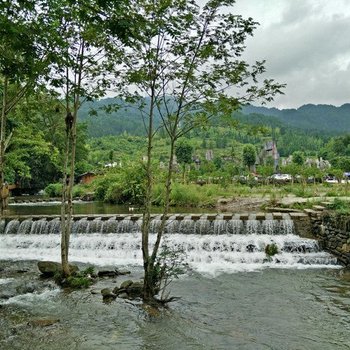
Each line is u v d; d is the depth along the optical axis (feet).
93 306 33.19
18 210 101.09
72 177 41.09
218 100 33.53
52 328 28.48
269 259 49.39
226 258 49.98
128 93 36.04
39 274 45.03
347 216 47.73
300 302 34.35
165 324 29.25
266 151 265.75
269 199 96.07
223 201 100.58
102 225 62.59
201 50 31.94
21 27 23.59
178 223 59.67
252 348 25.07
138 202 107.76
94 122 637.71
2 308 32.94
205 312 31.86
